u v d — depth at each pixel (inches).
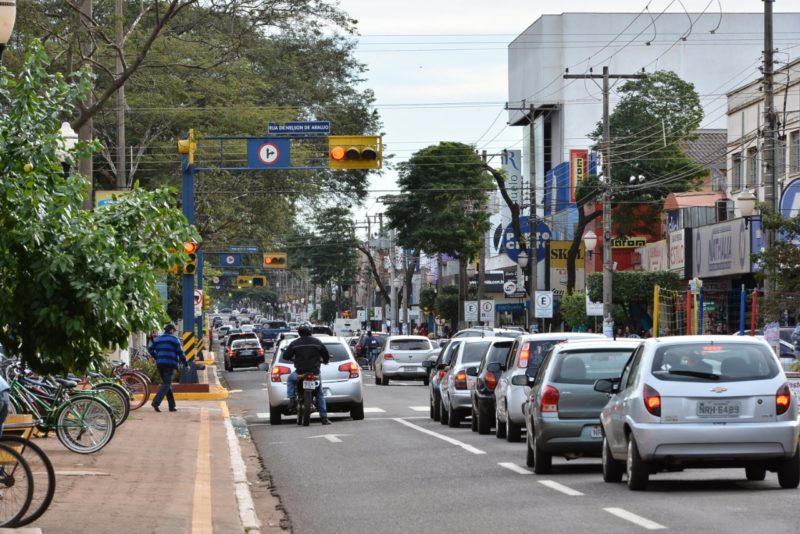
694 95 3855.8
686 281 2856.8
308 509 749.9
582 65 4950.8
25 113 837.2
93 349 886.4
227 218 3132.4
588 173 3836.1
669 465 754.8
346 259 6151.6
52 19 1846.7
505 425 1237.7
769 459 746.2
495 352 1330.0
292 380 1478.8
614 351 908.6
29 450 598.9
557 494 772.6
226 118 2728.8
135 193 904.9
